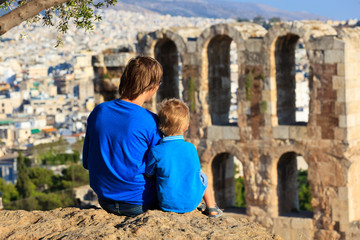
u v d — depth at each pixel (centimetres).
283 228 2738
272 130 2739
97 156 794
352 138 2595
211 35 2831
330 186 2634
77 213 862
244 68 2778
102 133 786
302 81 17062
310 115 2642
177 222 786
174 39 2945
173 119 782
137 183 797
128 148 777
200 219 838
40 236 781
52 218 863
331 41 2541
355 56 2578
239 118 2816
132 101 802
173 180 792
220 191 3008
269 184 2770
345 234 2620
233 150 2848
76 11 1128
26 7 931
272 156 2752
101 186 805
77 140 7612
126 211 816
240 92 2802
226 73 3009
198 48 2872
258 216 2802
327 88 2584
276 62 2741
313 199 2686
